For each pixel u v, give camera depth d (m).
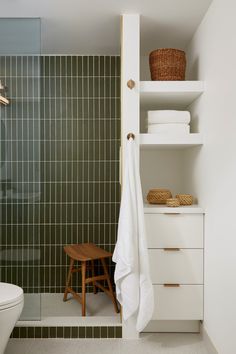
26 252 2.28
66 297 2.72
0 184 2.27
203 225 2.18
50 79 2.85
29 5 2.01
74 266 2.90
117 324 2.22
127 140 2.15
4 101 2.24
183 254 2.18
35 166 2.26
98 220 2.90
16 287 1.98
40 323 2.23
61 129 2.87
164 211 2.17
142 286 2.05
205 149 2.17
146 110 2.82
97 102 2.86
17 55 2.22
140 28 2.34
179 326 2.28
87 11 2.09
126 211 2.06
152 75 2.33
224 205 1.80
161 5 2.03
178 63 2.25
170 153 2.83
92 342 2.16
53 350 2.06
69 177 2.89
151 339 2.19
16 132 2.25
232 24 1.68
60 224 2.89
